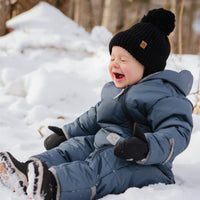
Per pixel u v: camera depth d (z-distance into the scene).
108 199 2.09
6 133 3.58
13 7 8.12
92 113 2.81
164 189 2.21
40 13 7.87
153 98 2.35
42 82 4.60
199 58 6.54
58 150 2.56
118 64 2.54
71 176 2.09
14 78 5.14
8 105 4.49
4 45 6.67
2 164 2.11
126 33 2.52
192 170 2.71
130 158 2.01
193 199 2.10
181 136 2.18
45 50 6.57
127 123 2.46
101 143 2.43
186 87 2.57
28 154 3.03
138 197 2.06
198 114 3.97
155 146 2.06
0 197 2.18
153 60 2.52
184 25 14.38
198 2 14.48
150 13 2.70
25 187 2.13
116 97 2.51
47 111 4.13
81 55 6.57
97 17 15.30
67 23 7.89
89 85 5.12
